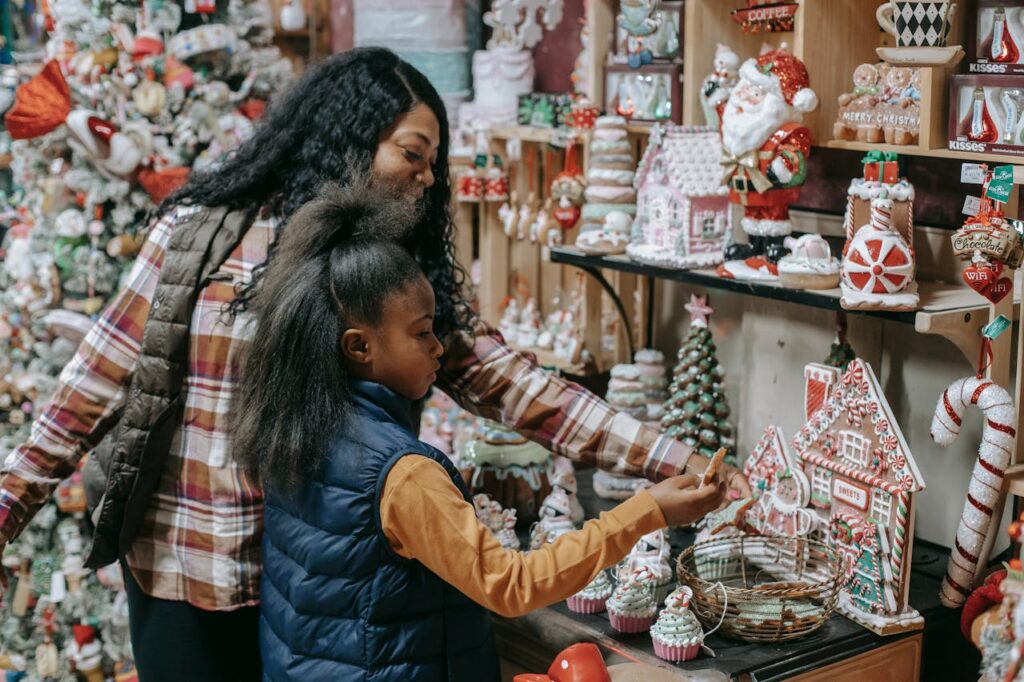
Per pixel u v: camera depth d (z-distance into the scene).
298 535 1.64
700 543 2.19
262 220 1.95
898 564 1.97
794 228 2.61
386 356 1.62
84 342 1.98
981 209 1.92
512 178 3.34
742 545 2.20
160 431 1.90
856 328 2.44
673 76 2.68
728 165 2.28
